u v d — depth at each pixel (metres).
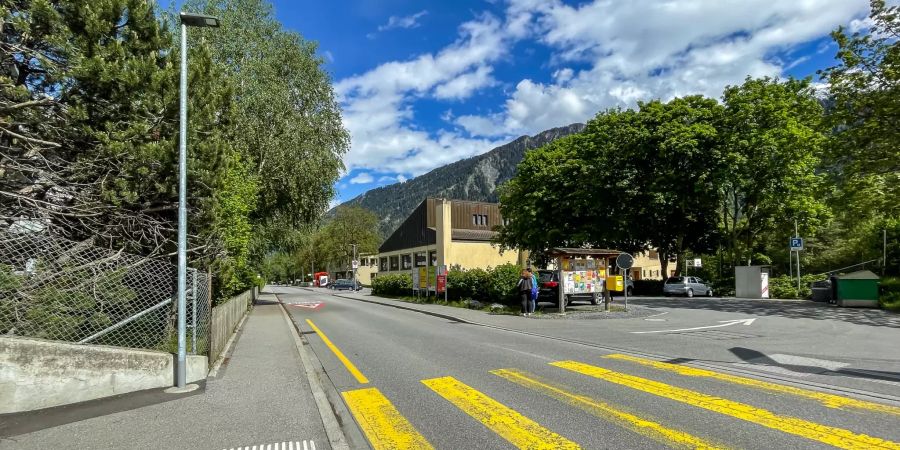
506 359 9.20
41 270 7.38
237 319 16.11
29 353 6.04
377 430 5.22
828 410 5.55
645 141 31.33
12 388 5.89
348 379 7.88
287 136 24.23
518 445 4.64
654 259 68.56
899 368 7.90
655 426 5.07
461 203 58.06
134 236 9.42
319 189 26.50
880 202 20.98
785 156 29.61
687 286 31.77
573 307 20.72
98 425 5.41
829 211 31.30
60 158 8.94
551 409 5.79
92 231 8.94
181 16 7.39
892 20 19.31
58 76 8.45
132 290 8.48
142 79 8.84
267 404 6.24
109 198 8.63
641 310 18.86
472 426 5.26
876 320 15.55
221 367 8.69
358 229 85.75
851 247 42.75
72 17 8.66
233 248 15.16
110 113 9.01
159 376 7.16
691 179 30.61
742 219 37.59
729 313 18.36
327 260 87.88
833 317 16.64
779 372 7.68
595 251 18.94
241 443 4.85
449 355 9.82
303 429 5.26
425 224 58.00
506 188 41.59
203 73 10.38
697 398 6.16
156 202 9.52
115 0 8.86
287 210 27.00
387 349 10.93
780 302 24.36
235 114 11.67
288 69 25.97
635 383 7.03
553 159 36.06
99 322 8.02
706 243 39.75
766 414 5.42
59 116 8.78
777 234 38.44
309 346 11.91
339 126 27.77
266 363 9.10
